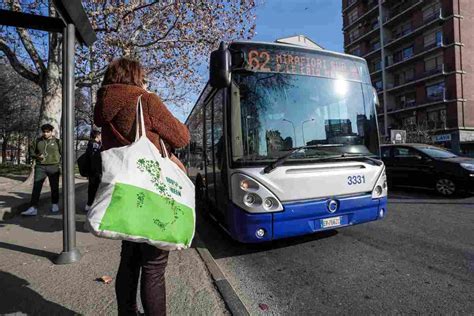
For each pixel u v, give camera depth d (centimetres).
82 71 1384
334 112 539
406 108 4950
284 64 522
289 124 503
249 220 456
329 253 524
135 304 258
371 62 5847
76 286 369
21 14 460
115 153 215
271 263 489
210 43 1470
